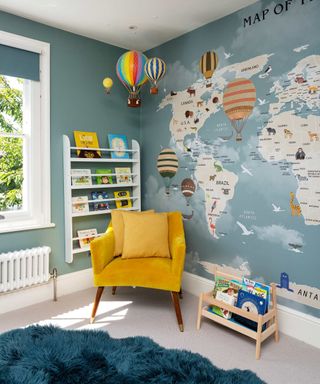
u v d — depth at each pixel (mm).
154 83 2805
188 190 2998
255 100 2414
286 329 2254
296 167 2189
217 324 2361
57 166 2854
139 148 3371
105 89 3184
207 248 2846
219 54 2654
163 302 2742
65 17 2627
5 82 2607
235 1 2385
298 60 2146
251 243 2496
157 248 2604
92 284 3107
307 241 2152
